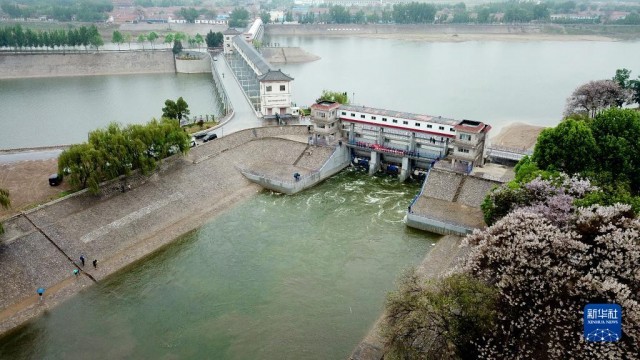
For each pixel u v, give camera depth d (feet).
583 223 193.67
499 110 615.16
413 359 178.91
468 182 348.38
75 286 266.57
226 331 234.38
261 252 301.84
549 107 629.51
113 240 303.89
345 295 259.80
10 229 280.51
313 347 223.10
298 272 280.92
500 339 169.58
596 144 295.28
